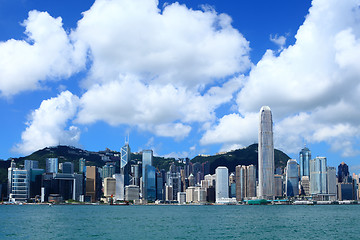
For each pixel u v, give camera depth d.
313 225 198.88
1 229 175.25
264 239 134.88
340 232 160.50
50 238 138.25
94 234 151.88
